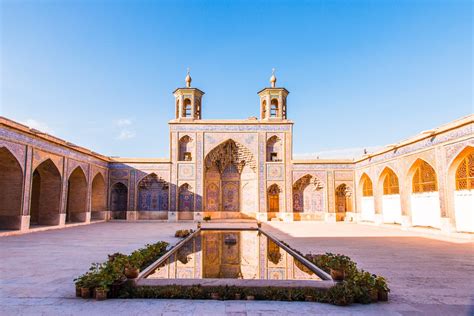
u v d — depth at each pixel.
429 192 9.46
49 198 10.45
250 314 2.49
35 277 3.64
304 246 6.23
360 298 2.79
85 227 10.66
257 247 6.36
